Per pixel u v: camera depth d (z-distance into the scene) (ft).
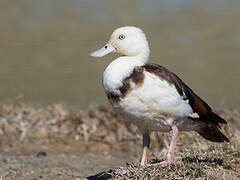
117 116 45.93
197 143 34.88
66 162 38.29
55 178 33.71
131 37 30.27
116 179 29.37
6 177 34.24
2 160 38.73
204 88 64.85
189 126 30.42
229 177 27.96
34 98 58.90
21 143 43.68
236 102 58.03
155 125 29.71
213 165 29.45
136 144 43.68
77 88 64.08
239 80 68.39
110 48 30.91
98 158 39.83
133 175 28.68
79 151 42.45
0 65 75.00
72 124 46.14
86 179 32.78
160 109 28.84
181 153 32.48
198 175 27.86
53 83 66.95
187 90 29.78
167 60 77.15
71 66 75.00
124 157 40.65
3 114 47.06
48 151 42.16
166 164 29.07
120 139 44.14
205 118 30.27
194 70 72.90
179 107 29.01
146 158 30.48
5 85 65.92
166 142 40.11
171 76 29.25
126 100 28.91
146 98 28.60
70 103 55.47
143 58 30.32
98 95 60.90
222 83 67.05
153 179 27.84
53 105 49.83
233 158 30.86
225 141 31.73
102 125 45.80
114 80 29.01
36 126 45.96
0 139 44.21
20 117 46.57
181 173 27.99
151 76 28.66
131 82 28.76
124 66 29.32
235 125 42.68
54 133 45.39
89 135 44.80
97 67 74.74
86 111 47.85
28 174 34.86
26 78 69.31
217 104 57.26
